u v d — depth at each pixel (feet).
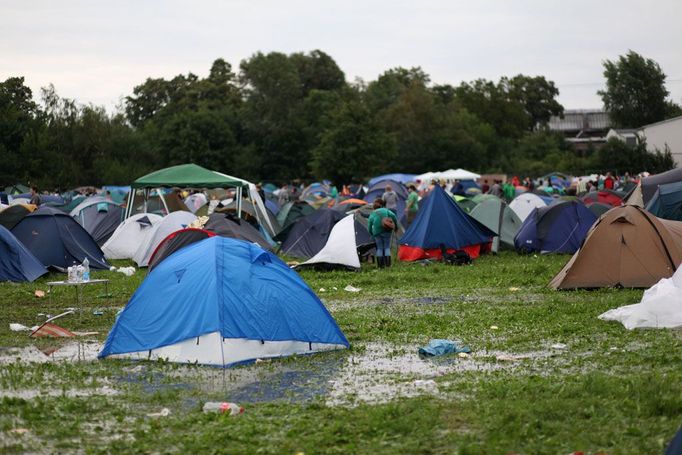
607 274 65.31
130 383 37.42
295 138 319.06
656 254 64.95
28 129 240.32
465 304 60.59
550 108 523.70
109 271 86.28
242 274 43.70
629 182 177.06
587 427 28.55
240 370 40.06
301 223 97.96
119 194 190.80
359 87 398.42
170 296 43.39
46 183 227.40
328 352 43.98
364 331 49.80
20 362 41.96
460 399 32.83
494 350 43.78
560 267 82.43
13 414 31.83
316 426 29.35
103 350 43.29
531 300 61.72
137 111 447.83
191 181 108.47
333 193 189.37
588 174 289.74
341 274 80.43
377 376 38.04
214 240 44.98
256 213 111.55
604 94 417.90
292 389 35.91
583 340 45.37
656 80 411.75
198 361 41.32
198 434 28.91
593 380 33.37
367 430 28.48
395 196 108.99
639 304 49.96
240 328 41.93
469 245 92.73
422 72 478.59
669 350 41.24
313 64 434.30
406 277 77.20
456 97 429.38
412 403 31.40
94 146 260.83
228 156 304.30
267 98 331.16
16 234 85.30
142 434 28.66
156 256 70.54
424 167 318.45
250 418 30.60
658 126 308.60
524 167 317.83
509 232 102.06
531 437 27.45
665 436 27.30
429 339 47.24
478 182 235.61
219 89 403.95
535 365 39.45
